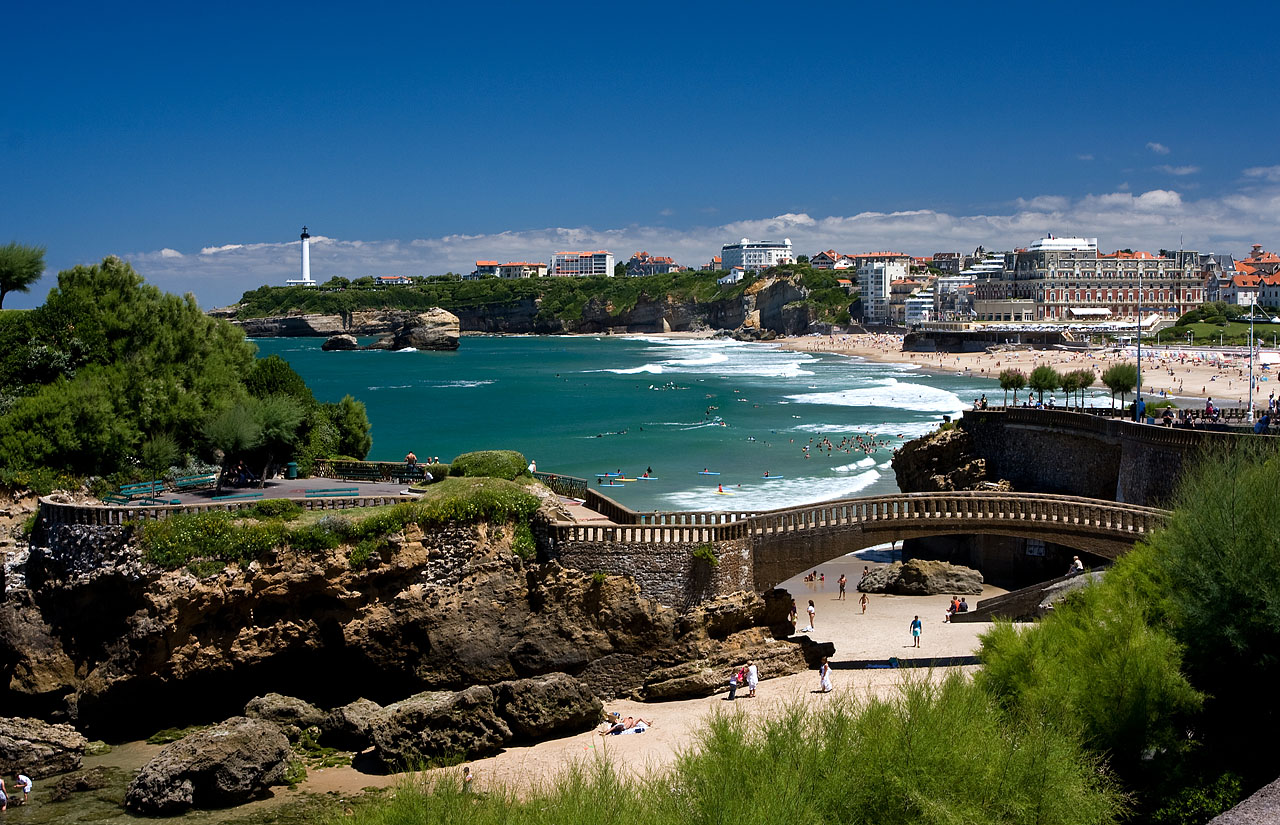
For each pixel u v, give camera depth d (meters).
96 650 39.84
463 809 18.75
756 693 37.78
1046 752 18.39
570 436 130.88
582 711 35.62
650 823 16.89
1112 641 23.94
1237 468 28.12
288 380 62.88
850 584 61.62
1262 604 23.83
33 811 31.45
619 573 40.94
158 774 31.25
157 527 39.31
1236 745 23.31
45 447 49.12
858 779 17.70
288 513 41.53
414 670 41.00
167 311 59.34
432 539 41.38
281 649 40.38
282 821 30.25
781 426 138.25
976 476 65.44
